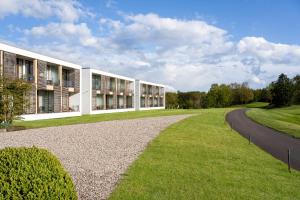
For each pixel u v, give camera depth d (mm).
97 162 10102
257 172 9656
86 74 45094
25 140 14672
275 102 93812
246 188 7820
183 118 31203
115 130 19266
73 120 28766
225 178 8625
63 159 10500
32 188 4051
